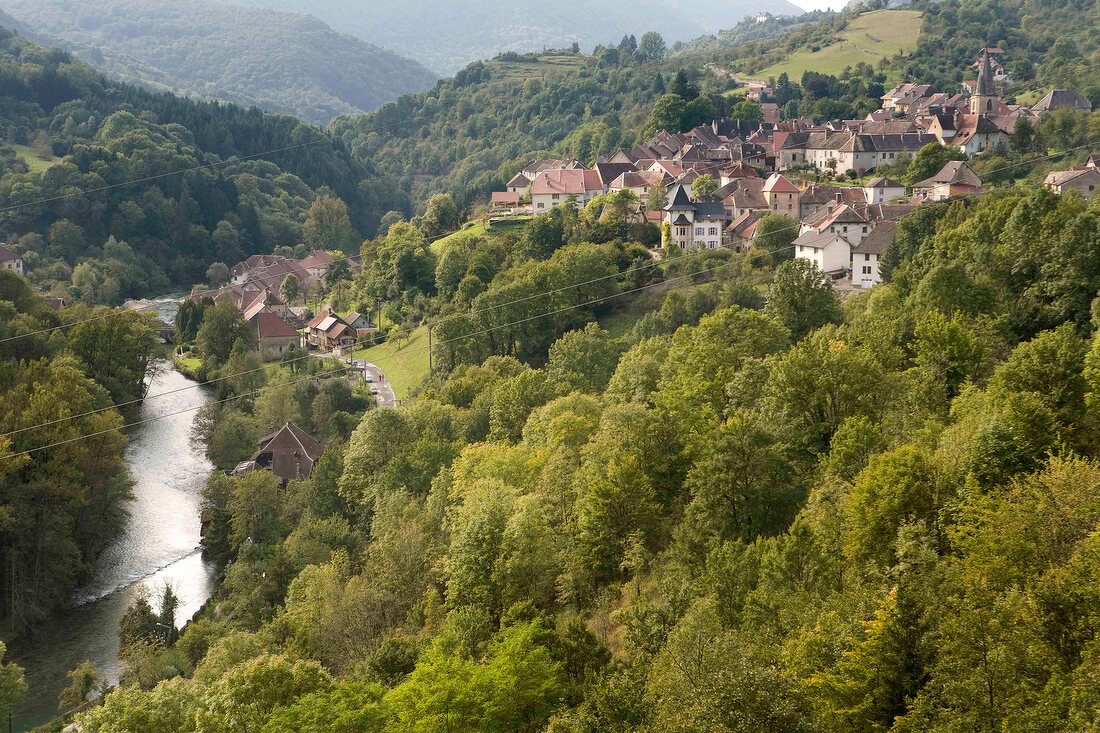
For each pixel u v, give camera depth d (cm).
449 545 8694
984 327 8469
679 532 6488
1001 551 4288
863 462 6225
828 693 4075
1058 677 3588
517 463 9462
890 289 11650
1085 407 5909
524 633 5612
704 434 6938
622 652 5634
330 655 8125
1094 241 9331
